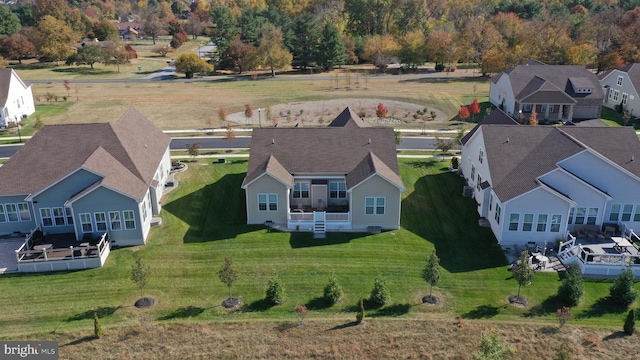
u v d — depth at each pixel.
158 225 37.75
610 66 98.19
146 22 177.88
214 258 33.34
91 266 32.25
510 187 35.12
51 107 76.31
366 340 25.55
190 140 59.88
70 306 28.36
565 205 33.69
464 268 32.41
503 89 72.50
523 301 28.97
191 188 44.31
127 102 80.44
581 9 141.50
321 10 151.38
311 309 28.16
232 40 124.25
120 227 34.56
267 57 108.50
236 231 36.91
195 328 26.44
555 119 67.31
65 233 35.41
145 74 111.31
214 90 91.25
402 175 47.38
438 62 112.62
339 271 31.92
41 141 38.06
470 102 78.81
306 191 39.38
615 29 109.69
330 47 112.81
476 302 28.92
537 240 34.97
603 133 39.44
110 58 116.38
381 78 102.88
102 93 87.81
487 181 38.19
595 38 112.12
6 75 65.75
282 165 38.56
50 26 117.31
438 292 29.84
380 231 37.06
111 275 31.41
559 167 34.47
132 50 133.38
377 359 24.23
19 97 68.12
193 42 170.12
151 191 38.34
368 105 77.19
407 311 28.02
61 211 35.06
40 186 35.19
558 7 142.00
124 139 39.28
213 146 57.06
